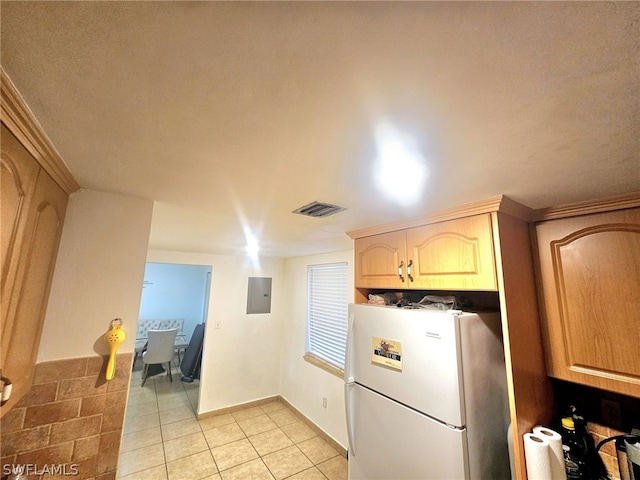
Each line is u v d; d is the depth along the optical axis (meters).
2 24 0.43
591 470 1.34
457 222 1.43
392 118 0.68
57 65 0.52
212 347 3.73
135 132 0.75
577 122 0.67
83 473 1.08
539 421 1.30
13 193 0.69
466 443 1.22
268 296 4.23
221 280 3.89
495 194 1.18
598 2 0.39
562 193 1.16
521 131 0.72
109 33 0.45
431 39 0.46
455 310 1.49
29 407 1.02
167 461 2.69
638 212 1.16
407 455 1.39
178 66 0.52
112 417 1.15
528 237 1.46
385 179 1.05
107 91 0.59
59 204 1.03
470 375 1.30
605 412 1.40
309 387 3.49
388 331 1.58
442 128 0.71
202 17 0.42
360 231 1.97
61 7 0.41
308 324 3.76
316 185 1.12
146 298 6.05
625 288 1.17
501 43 0.46
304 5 0.40
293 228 1.95
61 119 0.69
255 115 0.67
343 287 3.20
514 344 1.23
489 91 0.58
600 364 1.21
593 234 1.27
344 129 0.73
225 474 2.53
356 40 0.46
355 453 1.68
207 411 3.58
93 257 1.17
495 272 1.26
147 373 4.83
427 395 1.34
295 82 0.56
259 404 3.96
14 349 0.82
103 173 1.02
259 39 0.46
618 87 0.55
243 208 1.45
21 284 0.80
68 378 1.09
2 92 0.57
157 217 1.67
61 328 1.09
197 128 0.73
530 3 0.39
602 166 0.91
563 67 0.51
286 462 2.71
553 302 1.37
